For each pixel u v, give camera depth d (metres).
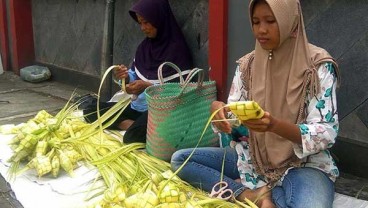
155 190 2.67
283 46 2.45
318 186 2.39
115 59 5.45
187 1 4.32
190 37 4.35
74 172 3.26
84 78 6.12
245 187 2.69
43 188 3.08
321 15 3.32
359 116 3.25
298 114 2.46
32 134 3.37
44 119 3.76
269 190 2.60
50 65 6.73
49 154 3.27
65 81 6.49
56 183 3.13
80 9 5.99
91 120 4.00
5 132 4.04
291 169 2.54
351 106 3.27
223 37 3.75
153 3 3.95
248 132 2.67
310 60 2.43
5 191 3.23
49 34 6.66
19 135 3.42
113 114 3.83
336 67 2.43
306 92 2.43
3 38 7.09
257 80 2.59
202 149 2.89
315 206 2.29
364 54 3.15
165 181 2.67
